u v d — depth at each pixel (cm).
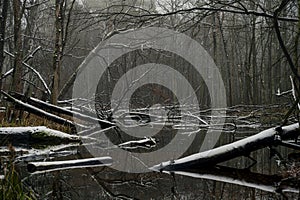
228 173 729
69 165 762
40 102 1261
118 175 716
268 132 737
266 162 864
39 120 1298
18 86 1416
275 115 1555
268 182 643
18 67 1421
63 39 1631
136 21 688
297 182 639
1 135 1037
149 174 727
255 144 731
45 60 2469
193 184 634
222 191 579
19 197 373
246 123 1720
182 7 724
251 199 524
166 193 576
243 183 635
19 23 1433
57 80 1460
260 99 2842
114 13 671
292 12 675
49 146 1062
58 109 1269
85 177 683
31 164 701
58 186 604
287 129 743
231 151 737
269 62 2356
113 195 567
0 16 1291
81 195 561
